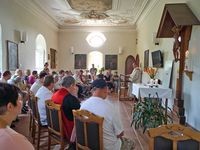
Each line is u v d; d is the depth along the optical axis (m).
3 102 1.10
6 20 6.78
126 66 13.82
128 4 9.16
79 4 9.26
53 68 12.84
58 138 2.98
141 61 11.51
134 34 13.84
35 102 3.48
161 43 7.42
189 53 5.12
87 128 2.13
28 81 7.24
